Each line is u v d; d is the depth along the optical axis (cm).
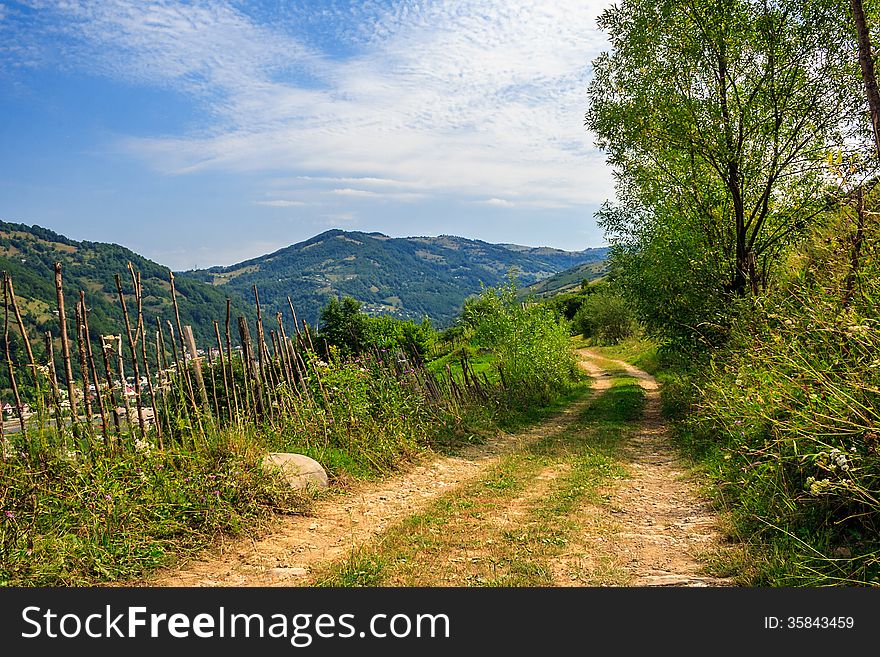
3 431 693
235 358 1222
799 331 759
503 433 1780
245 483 845
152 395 892
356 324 4444
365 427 1252
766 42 1653
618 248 2141
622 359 5431
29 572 579
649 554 650
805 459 613
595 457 1317
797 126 1670
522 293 2769
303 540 766
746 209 1845
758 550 595
